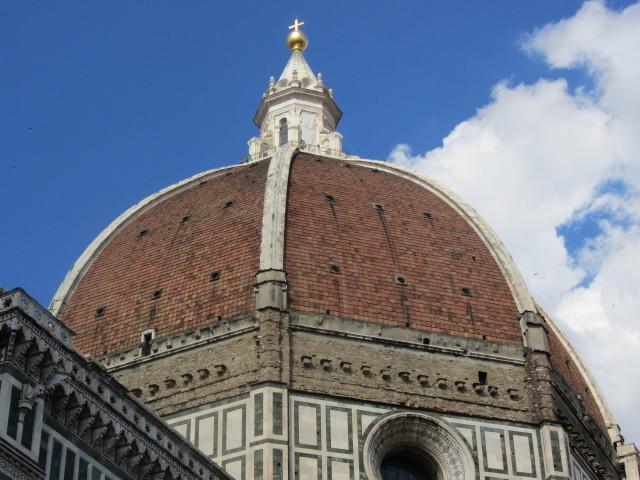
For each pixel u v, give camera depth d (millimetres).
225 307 111750
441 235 122375
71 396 63156
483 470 106938
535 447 109500
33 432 60156
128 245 125625
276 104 155750
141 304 116625
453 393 110125
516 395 111875
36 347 61344
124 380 111188
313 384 106312
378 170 134250
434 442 108000
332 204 121500
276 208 117438
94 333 116500
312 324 109188
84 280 124062
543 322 116812
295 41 164500
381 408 107062
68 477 62375
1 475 57562
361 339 109750
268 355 106125
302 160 130875
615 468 122188
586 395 125250
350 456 103438
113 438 65625
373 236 118812
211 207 125000
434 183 131750
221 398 106375
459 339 112688
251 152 150250
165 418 107375
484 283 118688
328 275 113125
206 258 117562
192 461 71938
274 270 111000
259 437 101938
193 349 110250
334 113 158750
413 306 113688
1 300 61469
